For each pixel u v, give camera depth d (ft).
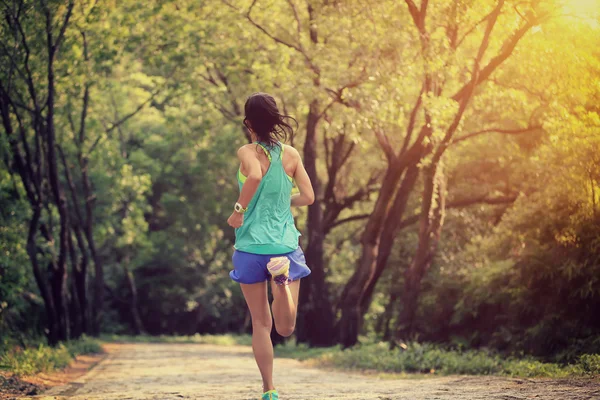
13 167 73.00
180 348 111.34
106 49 72.49
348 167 112.37
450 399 21.61
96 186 120.67
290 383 37.81
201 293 191.72
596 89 46.68
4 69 61.98
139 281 201.26
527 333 52.13
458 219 95.20
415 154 63.31
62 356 60.18
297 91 65.41
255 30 76.02
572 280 49.85
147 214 199.00
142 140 153.28
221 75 90.63
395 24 54.54
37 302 86.69
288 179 18.29
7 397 28.45
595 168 43.80
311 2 63.67
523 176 77.25
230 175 139.54
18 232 67.46
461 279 75.31
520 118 64.75
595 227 46.34
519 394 22.30
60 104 81.56
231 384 37.11
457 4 51.37
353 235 129.70
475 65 51.90
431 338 76.02
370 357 57.26
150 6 73.72
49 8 57.82
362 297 75.82
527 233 55.01
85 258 99.40
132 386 35.96
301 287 95.25
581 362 35.12
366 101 57.82
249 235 17.85
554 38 50.75
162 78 97.76
